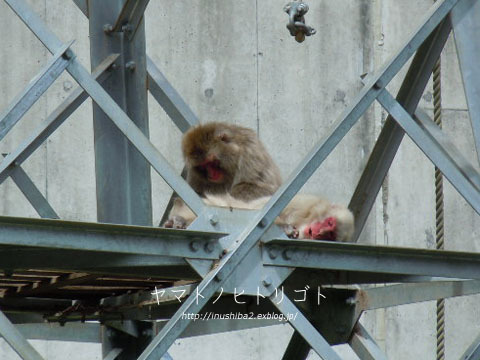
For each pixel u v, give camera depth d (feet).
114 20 98.58
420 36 79.20
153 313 102.53
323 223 91.61
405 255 78.07
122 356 107.34
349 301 96.73
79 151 154.20
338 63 166.71
